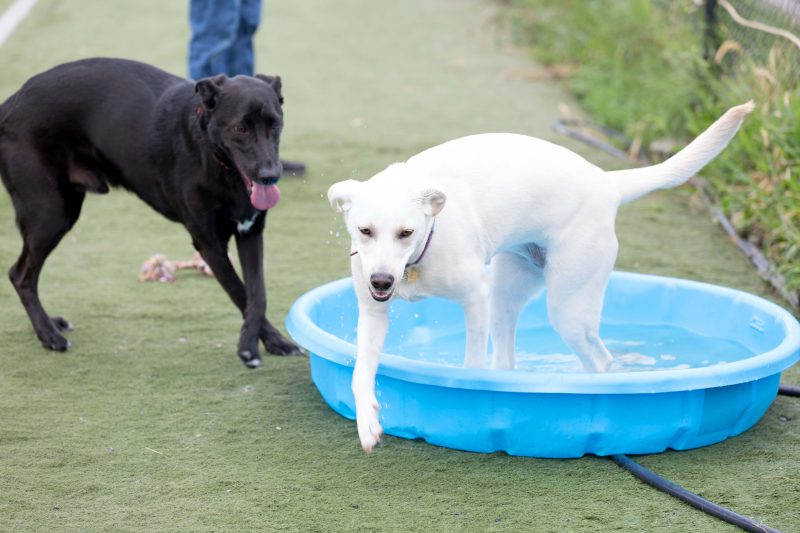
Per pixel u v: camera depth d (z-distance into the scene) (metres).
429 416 4.26
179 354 5.39
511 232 4.36
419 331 5.97
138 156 5.29
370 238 3.88
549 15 14.52
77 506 3.79
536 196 4.33
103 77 5.37
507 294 4.86
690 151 4.63
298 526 3.64
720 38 9.27
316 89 12.27
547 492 3.90
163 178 5.26
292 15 17.41
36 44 14.27
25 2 18.03
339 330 5.46
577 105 11.65
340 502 3.82
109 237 7.46
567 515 3.71
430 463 4.16
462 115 11.05
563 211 4.37
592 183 4.42
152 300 6.21
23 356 5.32
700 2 9.81
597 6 13.44
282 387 4.98
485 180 4.27
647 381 4.03
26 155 5.32
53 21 16.19
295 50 14.52
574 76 12.73
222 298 6.28
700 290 5.80
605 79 11.80
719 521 3.67
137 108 5.30
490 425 4.16
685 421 4.19
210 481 3.99
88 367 5.19
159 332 5.70
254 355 5.21
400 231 3.85
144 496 3.87
